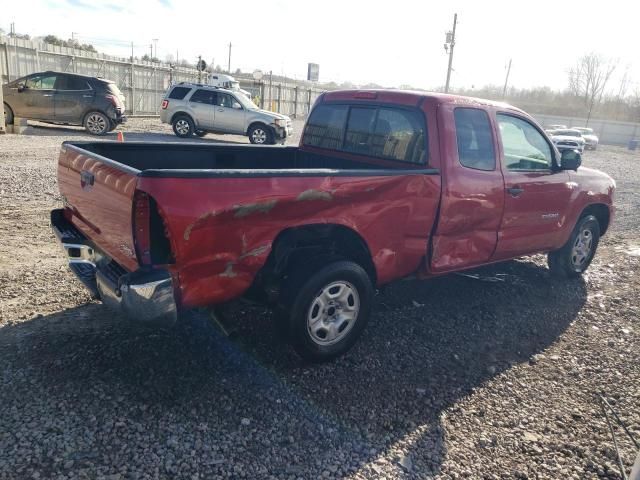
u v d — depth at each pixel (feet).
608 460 10.22
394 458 9.84
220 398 11.10
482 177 14.84
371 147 15.79
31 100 54.80
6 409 10.15
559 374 13.42
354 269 12.46
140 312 9.72
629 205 40.06
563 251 19.90
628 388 12.94
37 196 27.61
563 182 17.95
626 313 17.72
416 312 16.43
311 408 11.10
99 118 56.75
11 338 12.69
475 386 12.51
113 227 10.71
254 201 10.50
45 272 17.03
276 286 12.14
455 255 14.96
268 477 9.07
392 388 12.12
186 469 9.05
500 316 16.66
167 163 16.07
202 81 110.63
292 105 140.26
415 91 15.30
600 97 267.59
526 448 10.43
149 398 10.86
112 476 8.73
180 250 9.85
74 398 10.62
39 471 8.70
